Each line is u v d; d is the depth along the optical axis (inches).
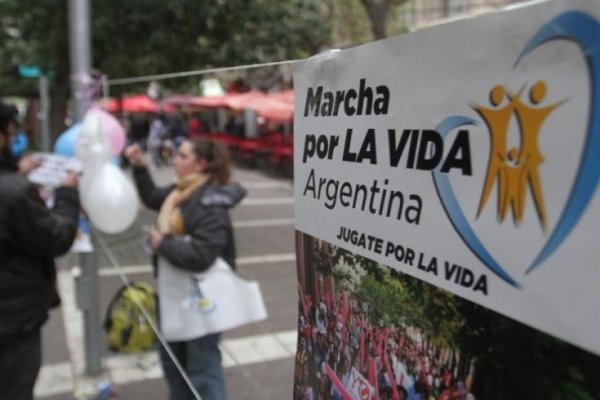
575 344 25.3
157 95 711.1
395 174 38.6
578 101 25.0
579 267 25.1
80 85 147.3
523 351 28.8
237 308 109.4
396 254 38.7
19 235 86.4
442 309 34.4
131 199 130.3
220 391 106.0
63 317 192.4
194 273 107.4
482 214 30.8
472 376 32.3
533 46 27.1
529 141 27.6
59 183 102.6
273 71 319.3
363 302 43.3
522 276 28.2
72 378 149.9
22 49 402.0
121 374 147.8
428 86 34.9
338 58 45.4
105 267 211.3
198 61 310.3
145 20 277.6
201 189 108.8
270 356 117.0
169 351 105.4
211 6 286.5
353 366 45.3
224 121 631.8
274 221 328.2
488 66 30.0
